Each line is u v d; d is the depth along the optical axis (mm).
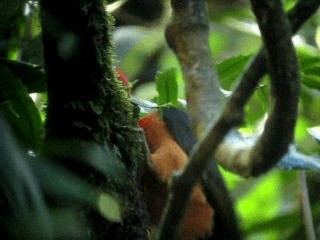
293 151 7066
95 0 5043
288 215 9578
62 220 4027
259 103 8359
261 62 3723
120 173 4633
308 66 7020
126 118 5562
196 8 5016
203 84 4773
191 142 8227
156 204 7754
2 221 3975
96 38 5090
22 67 5352
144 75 10727
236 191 10242
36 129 5320
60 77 5047
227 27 11227
